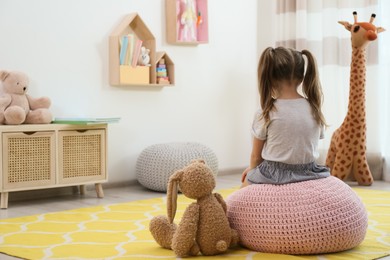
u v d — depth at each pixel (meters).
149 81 4.01
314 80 2.23
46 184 3.24
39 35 3.50
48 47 3.55
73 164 3.35
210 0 4.47
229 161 4.64
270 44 4.84
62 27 3.61
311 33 4.41
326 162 4.05
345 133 3.88
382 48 4.16
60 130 3.28
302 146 2.13
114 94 3.89
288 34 4.54
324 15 4.36
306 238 2.01
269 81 2.19
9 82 3.23
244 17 4.71
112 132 3.90
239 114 4.70
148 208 3.09
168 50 4.20
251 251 2.12
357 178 3.92
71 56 3.66
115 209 3.06
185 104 4.32
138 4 4.01
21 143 3.13
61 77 3.62
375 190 3.68
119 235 2.43
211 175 2.09
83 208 3.09
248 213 2.10
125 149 3.97
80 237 2.39
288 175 2.13
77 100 3.70
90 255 2.07
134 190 3.79
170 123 4.23
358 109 3.85
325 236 2.02
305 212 2.02
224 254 2.07
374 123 4.14
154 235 2.18
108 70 3.85
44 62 3.53
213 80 4.50
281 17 4.59
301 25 4.42
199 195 2.06
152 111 4.11
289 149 2.13
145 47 4.03
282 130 2.13
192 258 2.02
